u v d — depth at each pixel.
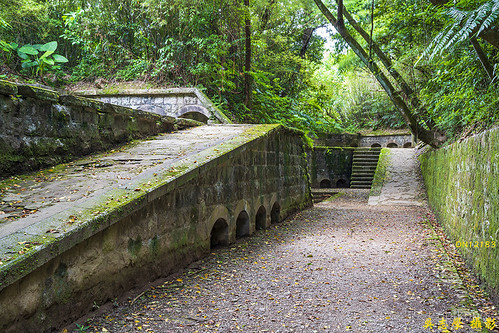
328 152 19.84
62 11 13.83
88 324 3.22
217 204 5.98
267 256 5.68
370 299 3.89
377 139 24.00
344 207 11.74
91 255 3.42
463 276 4.64
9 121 4.59
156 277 4.40
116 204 3.61
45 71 12.23
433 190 10.27
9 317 2.61
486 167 4.23
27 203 3.68
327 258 5.54
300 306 3.72
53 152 5.26
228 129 8.38
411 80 10.41
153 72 12.56
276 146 8.88
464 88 6.26
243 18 12.25
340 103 26.28
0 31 11.80
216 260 5.44
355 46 10.09
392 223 8.64
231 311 3.58
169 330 3.16
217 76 12.61
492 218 3.87
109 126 6.46
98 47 13.23
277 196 8.86
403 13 9.25
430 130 10.46
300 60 16.27
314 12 16.23
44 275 2.92
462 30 3.38
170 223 4.70
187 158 5.44
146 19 12.90
